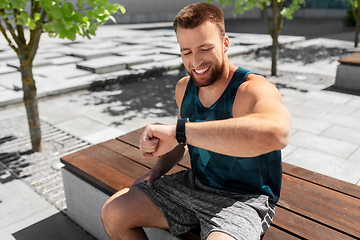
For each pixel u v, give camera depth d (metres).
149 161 2.77
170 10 27.59
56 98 7.08
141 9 25.91
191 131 1.32
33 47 3.88
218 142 1.23
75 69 9.24
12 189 3.51
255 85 1.44
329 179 2.36
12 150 4.47
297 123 5.24
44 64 9.80
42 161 4.15
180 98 1.90
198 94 1.71
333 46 12.53
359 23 11.74
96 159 2.82
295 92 6.93
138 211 1.75
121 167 2.67
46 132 5.18
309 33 16.25
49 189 3.51
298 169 2.52
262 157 1.61
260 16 29.03
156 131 1.40
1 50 12.09
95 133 5.14
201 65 1.46
